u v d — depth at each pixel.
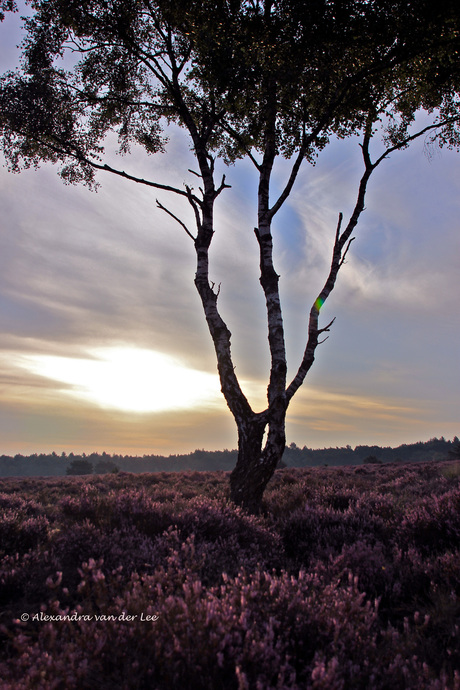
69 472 131.75
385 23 10.51
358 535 5.75
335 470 29.56
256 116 12.19
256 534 5.86
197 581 3.15
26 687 2.17
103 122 14.98
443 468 20.27
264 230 11.43
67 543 4.91
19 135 13.80
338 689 2.18
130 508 6.56
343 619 2.91
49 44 12.98
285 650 2.66
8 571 4.06
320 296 10.98
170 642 2.56
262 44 10.59
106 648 2.52
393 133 14.72
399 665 2.49
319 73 10.92
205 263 11.73
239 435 9.94
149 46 13.02
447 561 4.38
